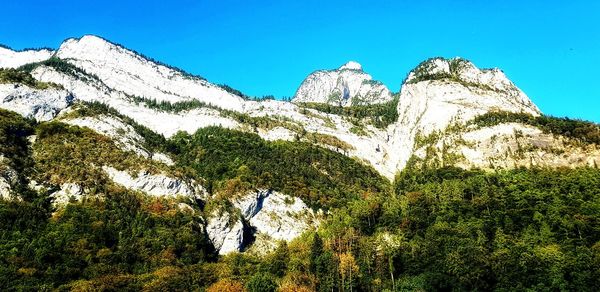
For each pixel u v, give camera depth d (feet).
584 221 452.76
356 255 460.14
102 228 474.08
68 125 649.61
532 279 393.50
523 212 492.95
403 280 419.54
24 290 366.22
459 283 400.06
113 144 636.48
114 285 386.11
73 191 527.81
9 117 625.41
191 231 524.11
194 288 413.80
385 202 581.94
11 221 456.04
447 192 564.30
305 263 466.29
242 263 513.04
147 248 476.13
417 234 487.61
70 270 408.05
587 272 384.88
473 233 469.57
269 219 612.70
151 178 590.55
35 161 562.25
